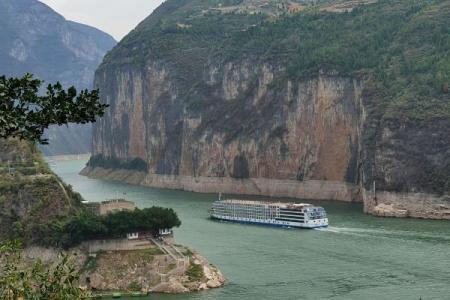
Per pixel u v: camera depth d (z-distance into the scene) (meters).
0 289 38.25
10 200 149.50
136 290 133.12
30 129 35.91
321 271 142.50
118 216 145.00
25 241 143.50
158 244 145.50
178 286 131.50
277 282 134.25
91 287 135.25
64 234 142.75
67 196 155.38
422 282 131.88
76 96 36.22
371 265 147.12
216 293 128.38
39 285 39.34
